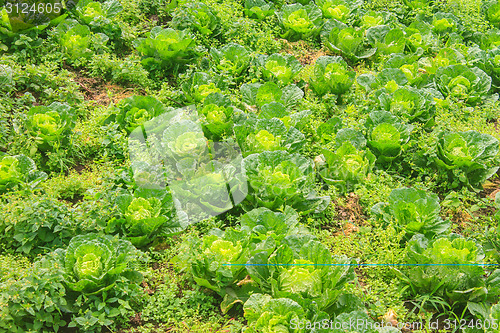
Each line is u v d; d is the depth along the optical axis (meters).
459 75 6.04
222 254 4.38
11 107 5.27
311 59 6.39
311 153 5.32
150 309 4.35
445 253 4.47
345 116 5.66
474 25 7.02
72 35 5.85
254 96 5.62
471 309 4.40
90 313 4.23
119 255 4.37
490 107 5.93
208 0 6.46
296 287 4.23
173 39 5.77
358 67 6.30
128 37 6.06
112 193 4.70
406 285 4.56
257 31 6.50
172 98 5.57
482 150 5.22
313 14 6.66
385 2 7.20
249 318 4.21
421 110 5.57
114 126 5.18
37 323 4.15
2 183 4.72
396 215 4.79
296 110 5.67
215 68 5.84
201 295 4.41
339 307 4.35
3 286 4.14
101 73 5.82
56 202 4.60
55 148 5.05
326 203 4.87
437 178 5.24
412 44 6.44
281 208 4.71
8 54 5.73
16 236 4.47
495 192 5.30
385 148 5.24
